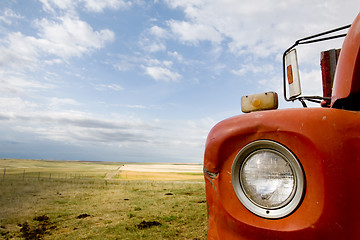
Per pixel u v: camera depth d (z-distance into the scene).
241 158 0.96
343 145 0.78
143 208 6.92
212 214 1.03
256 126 0.94
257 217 0.88
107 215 6.11
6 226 5.15
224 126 1.04
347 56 0.86
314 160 0.81
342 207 0.75
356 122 0.79
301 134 0.84
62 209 7.02
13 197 9.45
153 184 17.30
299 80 1.26
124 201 8.39
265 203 0.87
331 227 0.75
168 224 4.98
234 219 0.92
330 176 0.77
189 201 8.05
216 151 1.02
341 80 0.89
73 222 5.45
